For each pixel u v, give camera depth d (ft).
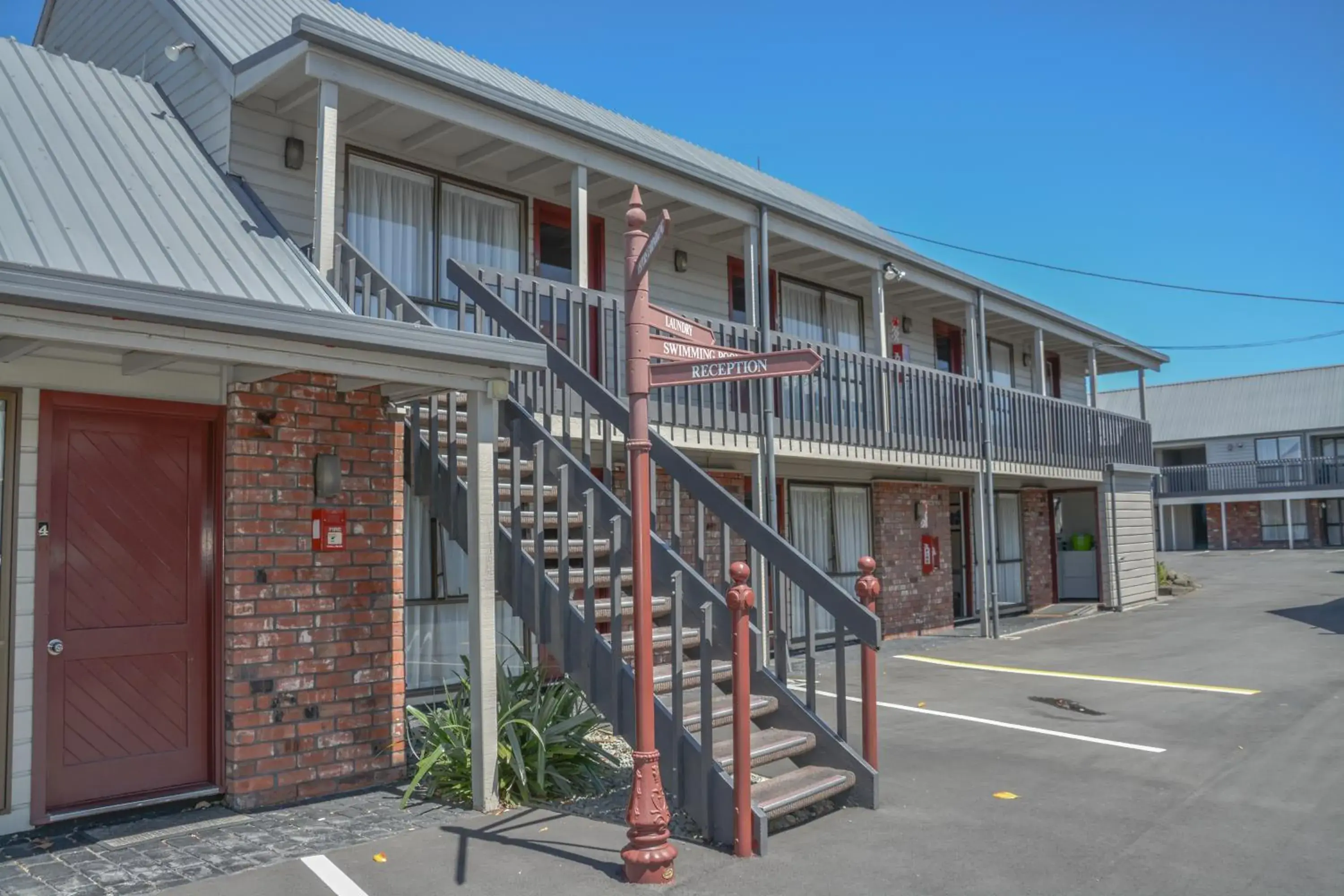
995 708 29.63
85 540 18.44
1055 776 21.59
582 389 21.21
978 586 54.54
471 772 19.61
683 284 39.09
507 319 22.65
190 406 19.43
